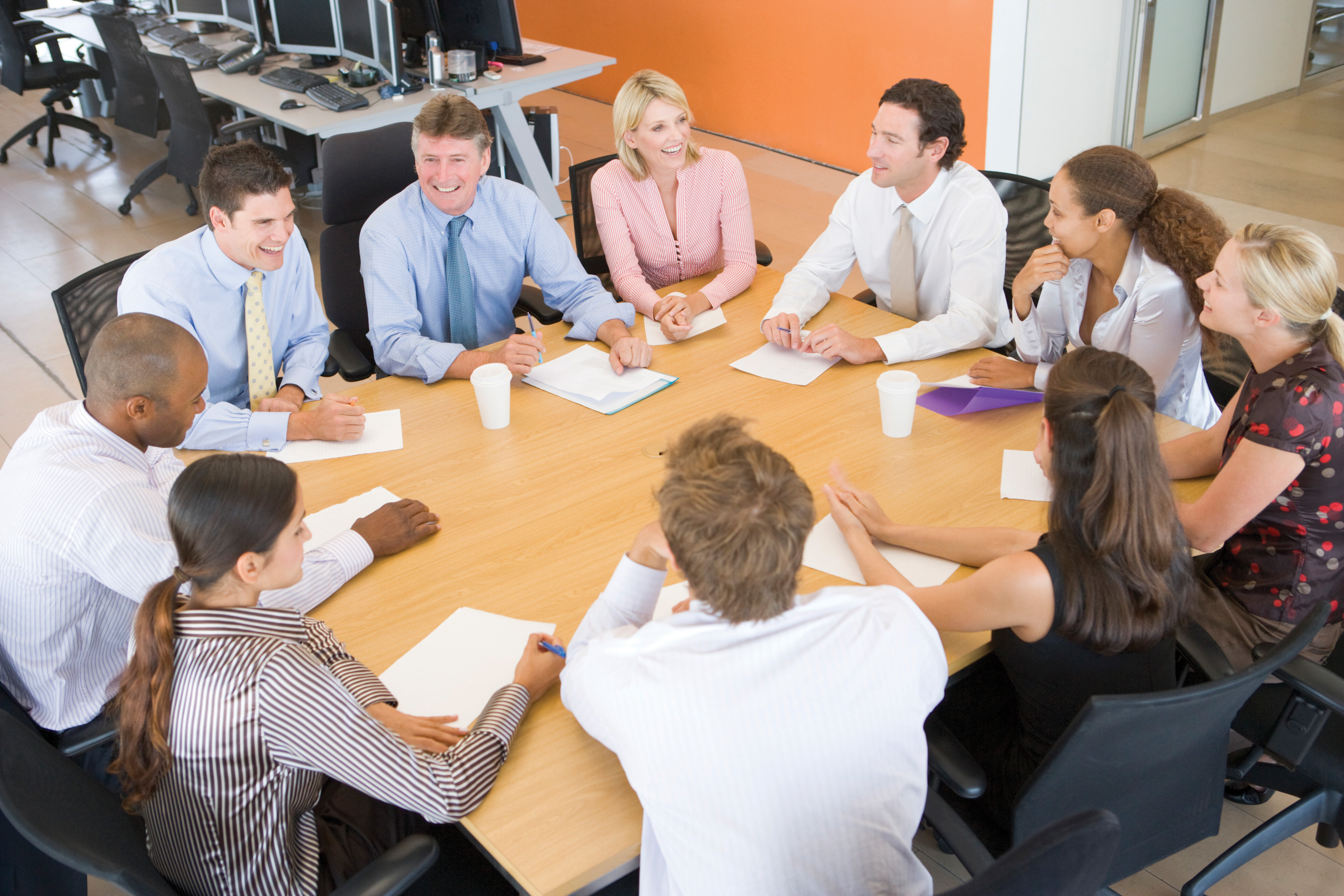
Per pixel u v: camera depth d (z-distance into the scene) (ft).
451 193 8.05
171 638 4.03
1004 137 15.89
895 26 16.38
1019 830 4.49
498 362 7.29
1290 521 5.45
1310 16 19.16
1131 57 16.35
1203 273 6.58
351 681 4.57
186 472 4.09
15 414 12.03
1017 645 4.68
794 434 6.66
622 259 9.19
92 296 7.86
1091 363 4.33
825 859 3.51
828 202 17.07
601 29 22.41
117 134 21.94
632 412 7.04
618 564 5.24
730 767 3.42
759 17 18.65
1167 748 4.33
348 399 7.34
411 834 5.00
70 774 4.35
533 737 4.51
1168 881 6.17
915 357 7.51
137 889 3.73
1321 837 6.07
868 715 3.51
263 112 14.32
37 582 5.22
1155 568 4.26
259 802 4.16
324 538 5.78
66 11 20.45
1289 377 5.23
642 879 3.94
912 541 5.43
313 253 16.29
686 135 8.86
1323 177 16.33
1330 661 5.74
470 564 5.59
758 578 3.43
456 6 15.15
